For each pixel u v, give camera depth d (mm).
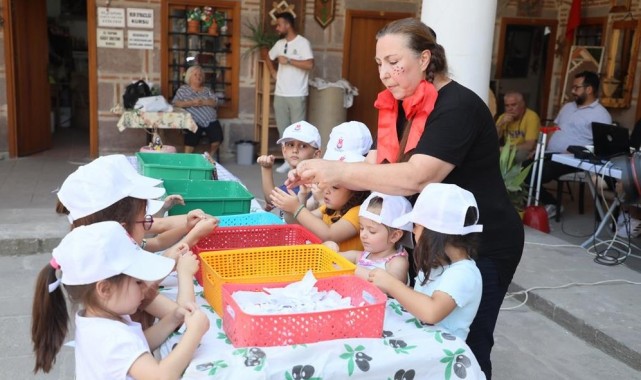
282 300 1801
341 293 1933
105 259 1585
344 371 1628
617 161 4992
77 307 1712
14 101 8078
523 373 3453
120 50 8008
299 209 2596
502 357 3627
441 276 1955
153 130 7887
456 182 2135
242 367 1546
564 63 9297
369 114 9094
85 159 8312
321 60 8711
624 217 5582
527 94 9594
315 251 2299
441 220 1902
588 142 6422
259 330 1627
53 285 1688
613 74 8461
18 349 3436
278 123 8180
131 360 1575
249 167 8281
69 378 3172
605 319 3906
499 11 9188
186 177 3594
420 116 2066
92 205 1892
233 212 3033
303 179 2012
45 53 8742
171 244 2480
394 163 2057
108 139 8219
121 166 2072
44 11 8633
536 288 4371
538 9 9328
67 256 1600
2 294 4156
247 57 8445
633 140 6211
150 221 2125
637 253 5281
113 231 1635
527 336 3906
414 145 2072
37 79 8586
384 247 2320
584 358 3650
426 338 1766
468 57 4930
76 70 10922
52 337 1716
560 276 4613
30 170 7578
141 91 7805
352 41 8789
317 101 8289
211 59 8383
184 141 8133
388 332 1809
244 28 8352
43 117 8781
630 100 8250
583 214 6727
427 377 1715
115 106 7898
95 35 7922
